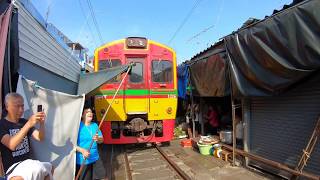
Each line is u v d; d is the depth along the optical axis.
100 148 11.45
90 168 5.57
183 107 15.54
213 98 11.77
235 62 7.42
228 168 7.81
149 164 8.75
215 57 8.94
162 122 10.55
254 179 6.76
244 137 7.86
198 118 12.25
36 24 7.04
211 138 9.84
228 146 8.71
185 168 8.08
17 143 3.30
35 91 4.65
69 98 4.90
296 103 6.24
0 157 3.52
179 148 10.89
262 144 7.32
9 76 4.24
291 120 6.38
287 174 6.38
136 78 10.35
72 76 12.46
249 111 7.82
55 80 9.29
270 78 6.16
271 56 5.96
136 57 10.48
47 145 4.67
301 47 5.23
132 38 10.46
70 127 4.87
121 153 10.46
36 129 4.12
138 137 10.35
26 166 3.26
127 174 7.84
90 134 5.39
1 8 4.54
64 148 4.81
